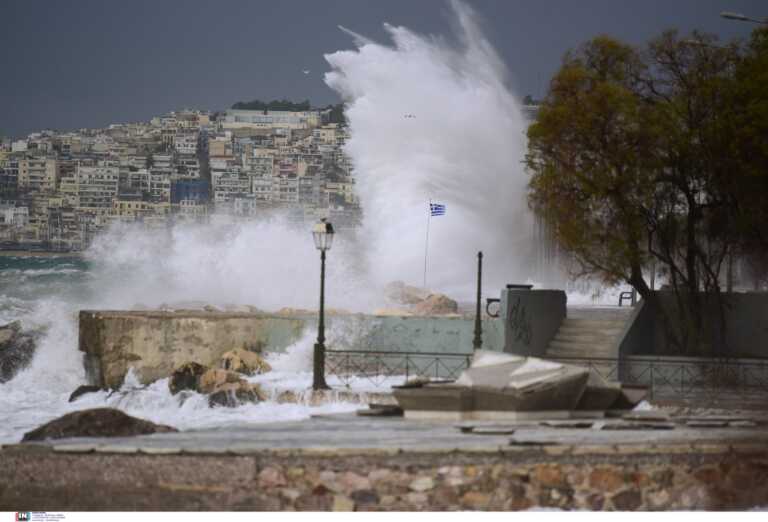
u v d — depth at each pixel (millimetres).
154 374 87312
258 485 40906
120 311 92875
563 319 88312
